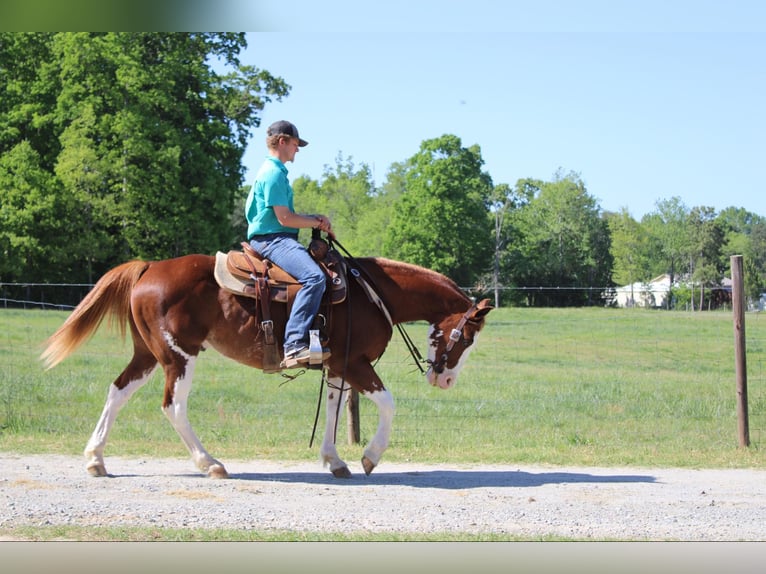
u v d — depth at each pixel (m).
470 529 6.28
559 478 8.33
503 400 13.99
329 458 8.23
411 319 8.38
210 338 7.95
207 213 43.59
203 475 8.14
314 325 7.67
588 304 65.12
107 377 15.14
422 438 10.63
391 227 64.19
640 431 11.32
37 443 9.70
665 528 6.40
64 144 41.34
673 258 97.44
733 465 9.09
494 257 74.38
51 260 42.38
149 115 42.19
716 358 21.69
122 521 6.23
